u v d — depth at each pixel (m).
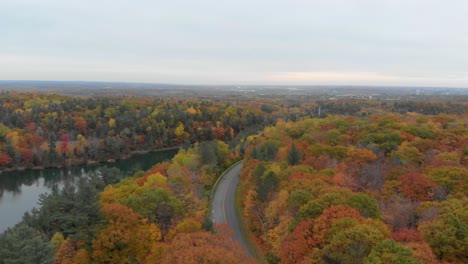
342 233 37.25
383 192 54.94
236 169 106.31
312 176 60.03
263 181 64.19
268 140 101.56
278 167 69.94
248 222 66.31
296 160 76.44
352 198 46.84
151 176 74.31
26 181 132.12
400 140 82.06
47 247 36.53
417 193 52.62
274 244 49.78
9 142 147.25
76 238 43.50
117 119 186.62
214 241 41.06
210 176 92.31
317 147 79.38
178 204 55.34
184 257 35.56
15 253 34.50
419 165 66.62
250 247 57.09
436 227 39.22
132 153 173.00
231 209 73.69
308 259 38.06
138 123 186.38
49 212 61.91
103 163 156.88
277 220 54.81
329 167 68.38
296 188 54.69
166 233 51.31
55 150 150.62
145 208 51.91
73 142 163.38
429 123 106.06
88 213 44.59
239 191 82.94
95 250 43.50
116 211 46.66
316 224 42.06
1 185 127.19
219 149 114.81
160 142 184.62
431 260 34.00
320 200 46.53
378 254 33.22
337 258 36.59
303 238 41.94
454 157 66.94
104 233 44.03
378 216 45.31
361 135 89.56
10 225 90.62
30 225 60.06
